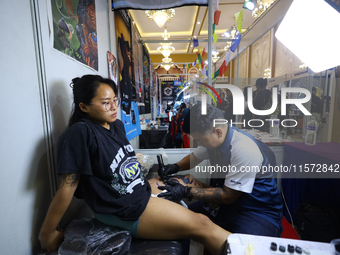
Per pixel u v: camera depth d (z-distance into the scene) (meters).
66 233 0.74
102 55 1.51
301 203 1.38
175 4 1.61
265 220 0.95
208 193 0.99
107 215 0.78
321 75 1.37
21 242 0.68
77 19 1.10
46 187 0.83
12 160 0.64
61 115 0.93
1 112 0.60
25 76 0.70
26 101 0.71
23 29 0.69
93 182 0.73
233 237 0.61
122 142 0.88
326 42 0.48
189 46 6.96
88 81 0.75
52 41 0.86
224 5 4.05
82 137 0.69
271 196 0.98
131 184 0.81
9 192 0.63
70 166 0.66
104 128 0.80
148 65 4.50
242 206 0.99
